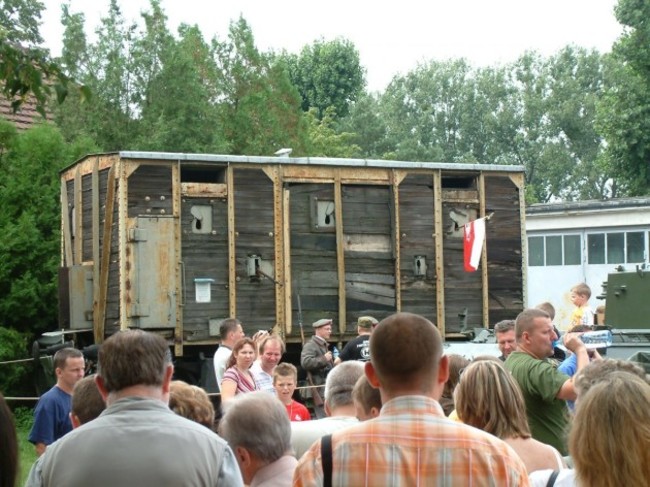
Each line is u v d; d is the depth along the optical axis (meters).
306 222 16.17
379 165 16.61
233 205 15.56
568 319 26.00
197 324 15.28
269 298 15.80
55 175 18.14
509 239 17.53
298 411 8.79
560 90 56.91
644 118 33.03
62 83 8.95
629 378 3.60
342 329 16.19
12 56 8.71
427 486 3.58
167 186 15.16
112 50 22.61
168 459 4.03
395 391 3.77
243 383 9.40
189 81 22.77
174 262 15.09
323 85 53.47
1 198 17.77
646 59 32.94
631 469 3.46
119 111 22.41
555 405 6.73
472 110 60.06
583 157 56.50
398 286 16.64
